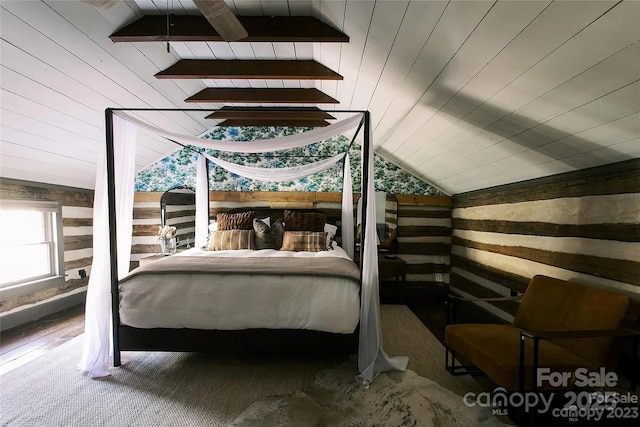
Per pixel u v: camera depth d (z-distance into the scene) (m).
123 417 1.91
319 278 2.47
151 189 4.84
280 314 2.41
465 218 4.33
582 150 2.12
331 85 3.14
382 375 2.39
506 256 3.36
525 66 1.61
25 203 3.37
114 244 2.45
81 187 4.18
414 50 1.94
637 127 1.69
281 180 4.47
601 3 1.12
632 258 1.99
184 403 2.04
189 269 2.54
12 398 2.08
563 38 1.35
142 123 2.54
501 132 2.38
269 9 2.10
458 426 1.85
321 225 4.45
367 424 1.87
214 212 4.78
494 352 1.92
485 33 1.53
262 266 2.65
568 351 1.94
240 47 2.59
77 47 2.21
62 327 3.30
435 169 4.04
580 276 2.39
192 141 2.68
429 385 2.26
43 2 1.81
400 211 4.77
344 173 4.45
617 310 1.79
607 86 1.49
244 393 2.16
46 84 2.40
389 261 4.28
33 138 2.88
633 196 1.99
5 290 3.19
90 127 3.12
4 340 2.97
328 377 2.37
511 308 3.24
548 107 1.85
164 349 2.46
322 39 2.16
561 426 1.85
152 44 2.46
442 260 4.81
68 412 1.95
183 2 2.01
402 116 3.04
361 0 1.72
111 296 2.46
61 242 3.83
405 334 3.23
